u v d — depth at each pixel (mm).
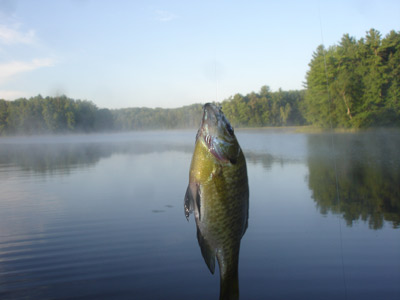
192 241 1021
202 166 358
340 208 1305
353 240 982
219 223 359
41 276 821
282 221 1161
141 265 864
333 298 686
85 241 1038
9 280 794
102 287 762
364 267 818
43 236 1087
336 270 803
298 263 850
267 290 729
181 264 872
